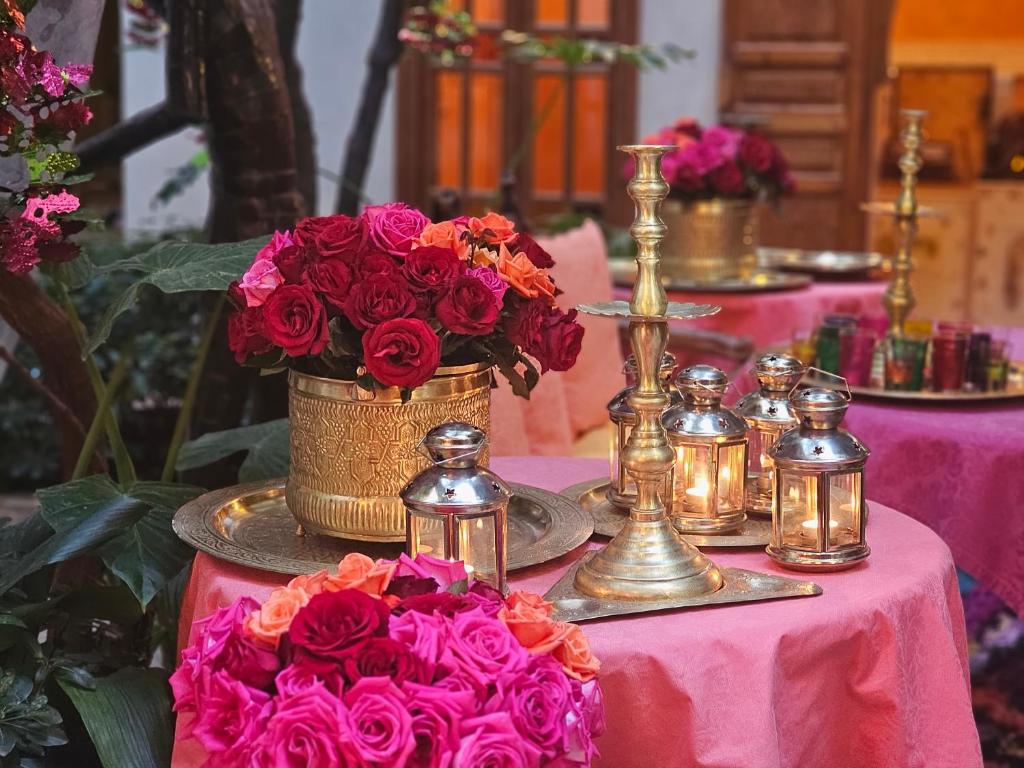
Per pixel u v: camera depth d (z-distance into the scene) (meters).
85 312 5.47
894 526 2.24
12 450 5.77
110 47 8.29
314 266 1.95
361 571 1.65
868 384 3.35
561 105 7.32
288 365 2.08
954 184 8.94
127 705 2.32
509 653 1.53
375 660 1.48
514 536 2.20
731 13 7.05
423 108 7.40
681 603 1.85
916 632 1.94
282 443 2.90
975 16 8.78
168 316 5.57
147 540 2.42
